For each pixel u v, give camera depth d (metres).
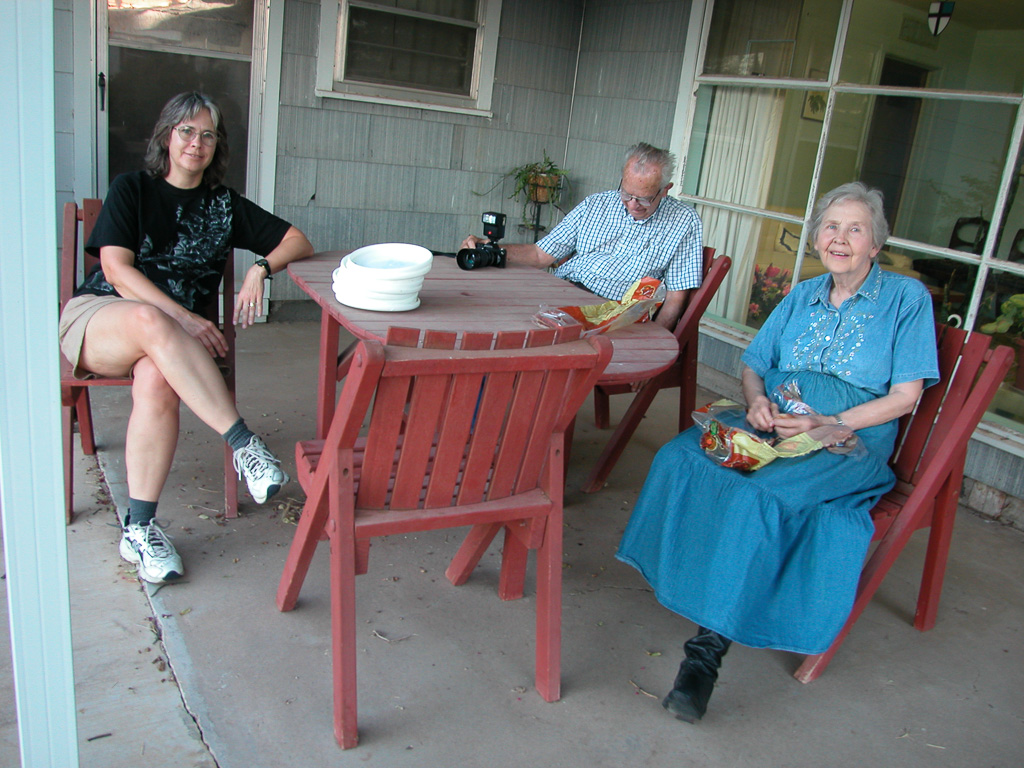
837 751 1.83
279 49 4.20
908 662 2.20
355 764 1.64
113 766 1.57
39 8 0.94
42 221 1.00
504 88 4.89
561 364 1.62
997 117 3.02
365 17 4.39
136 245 2.38
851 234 2.07
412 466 1.66
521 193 5.20
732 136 4.14
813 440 2.01
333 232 4.65
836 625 1.90
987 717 2.00
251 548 2.38
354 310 2.19
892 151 3.40
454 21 4.62
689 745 1.80
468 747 1.72
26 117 0.96
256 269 2.60
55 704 1.18
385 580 2.31
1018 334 3.03
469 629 2.13
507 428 1.71
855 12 3.48
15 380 1.03
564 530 2.72
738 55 4.07
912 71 3.29
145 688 1.79
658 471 2.11
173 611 2.05
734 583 1.86
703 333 4.31
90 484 2.63
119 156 4.02
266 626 2.04
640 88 4.65
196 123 2.30
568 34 4.99
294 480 2.80
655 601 2.37
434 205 4.92
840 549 1.90
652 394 2.92
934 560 2.28
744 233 4.14
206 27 4.02
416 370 1.48
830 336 2.21
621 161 4.83
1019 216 2.99
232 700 1.78
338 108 4.45
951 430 2.05
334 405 2.73
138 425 2.12
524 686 1.93
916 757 1.83
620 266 3.00
